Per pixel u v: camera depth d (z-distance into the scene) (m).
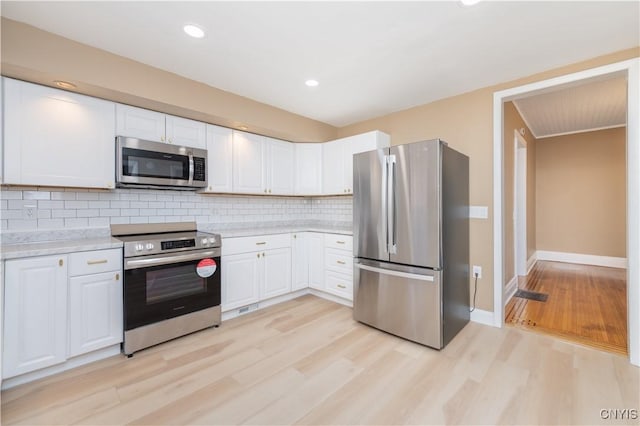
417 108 3.34
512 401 1.71
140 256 2.27
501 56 2.28
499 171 2.76
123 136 2.44
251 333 2.63
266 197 3.92
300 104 3.29
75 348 2.02
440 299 2.31
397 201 2.54
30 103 2.04
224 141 3.15
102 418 1.57
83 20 1.84
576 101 3.89
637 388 1.83
